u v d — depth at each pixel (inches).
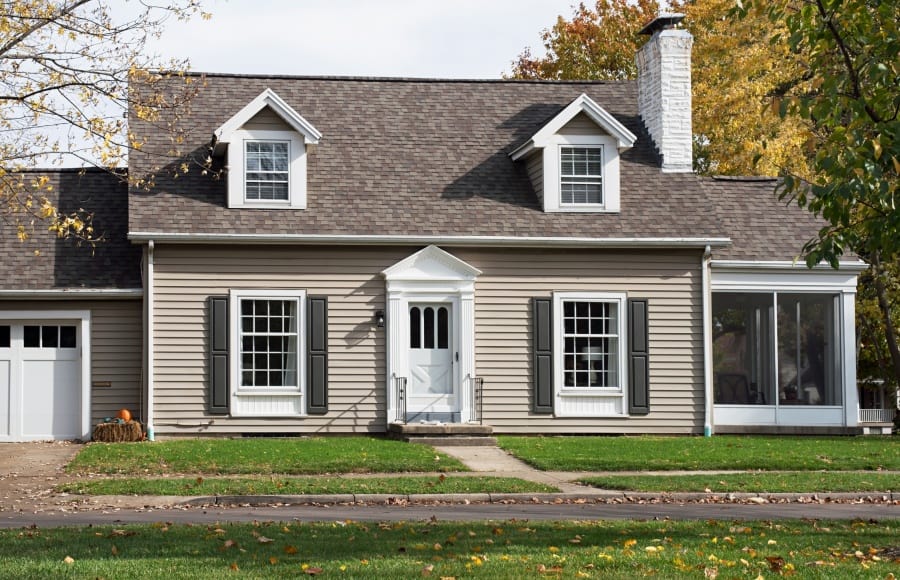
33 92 716.7
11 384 1011.9
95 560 432.8
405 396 1017.5
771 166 1393.9
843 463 832.9
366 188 1055.6
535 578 392.8
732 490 714.8
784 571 410.3
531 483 730.2
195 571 405.7
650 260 1058.7
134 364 1016.2
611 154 1066.7
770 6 508.4
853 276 1101.7
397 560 433.4
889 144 448.5
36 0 725.9
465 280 1032.2
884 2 468.4
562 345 1045.2
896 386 1646.2
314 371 1015.0
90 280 1011.3
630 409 1048.2
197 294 1005.2
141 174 1027.3
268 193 1030.4
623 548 469.1
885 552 467.2
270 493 684.7
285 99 1127.6
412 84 1171.3
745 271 1086.4
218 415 1003.9
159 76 757.3
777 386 1091.3
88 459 831.1
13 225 1046.4
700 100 1433.3
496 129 1133.7
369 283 1026.7
